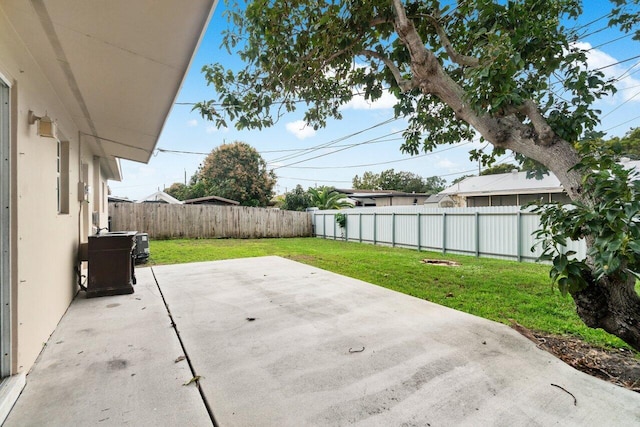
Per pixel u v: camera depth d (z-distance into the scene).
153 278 5.46
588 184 2.28
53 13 1.97
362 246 11.84
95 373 2.24
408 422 1.73
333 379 2.18
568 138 2.63
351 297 4.30
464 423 1.73
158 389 2.04
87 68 2.80
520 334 2.99
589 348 2.75
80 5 1.88
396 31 3.26
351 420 1.74
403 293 4.64
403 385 2.11
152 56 2.54
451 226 9.66
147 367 2.33
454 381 2.16
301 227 16.62
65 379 2.15
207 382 2.13
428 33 3.83
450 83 3.12
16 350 2.07
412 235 10.98
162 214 13.33
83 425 1.68
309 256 8.93
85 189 4.88
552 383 2.14
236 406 1.87
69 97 3.54
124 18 2.04
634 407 1.87
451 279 5.72
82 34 2.23
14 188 2.10
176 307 3.82
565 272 2.22
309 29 3.45
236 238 14.77
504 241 8.34
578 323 3.36
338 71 4.38
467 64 3.29
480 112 2.64
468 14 3.65
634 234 1.81
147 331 3.04
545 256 2.36
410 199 25.48
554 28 2.90
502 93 2.46
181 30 2.16
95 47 2.43
